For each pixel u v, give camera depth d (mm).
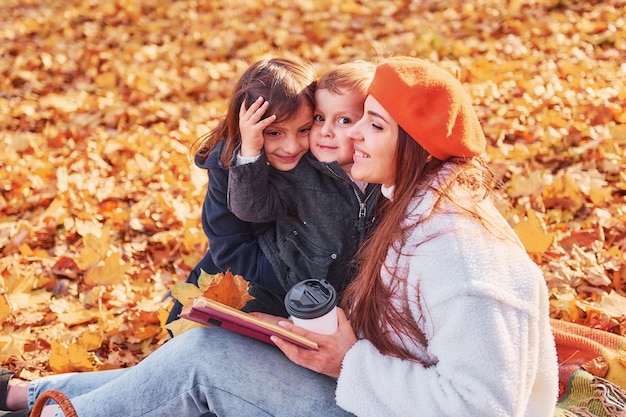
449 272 1861
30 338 3418
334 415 2064
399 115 1975
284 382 2096
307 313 2027
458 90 2008
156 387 2131
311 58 7582
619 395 2377
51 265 4090
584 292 3350
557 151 4617
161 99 6867
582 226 3836
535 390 2016
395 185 2053
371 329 2020
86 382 2602
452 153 1974
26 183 5039
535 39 6688
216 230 2727
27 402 2600
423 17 8086
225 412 2113
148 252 4242
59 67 7918
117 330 3445
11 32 9242
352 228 2566
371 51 7414
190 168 5152
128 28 9188
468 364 1812
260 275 2688
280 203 2592
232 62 7754
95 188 4992
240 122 2449
